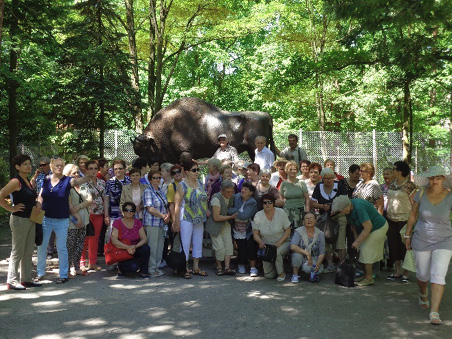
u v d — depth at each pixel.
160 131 12.59
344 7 9.27
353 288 7.06
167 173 8.85
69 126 16.98
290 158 12.09
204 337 4.98
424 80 19.34
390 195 7.70
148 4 21.28
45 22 15.57
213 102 33.03
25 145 19.70
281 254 7.50
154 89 21.12
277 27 25.09
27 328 5.23
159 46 19.94
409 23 8.64
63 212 7.22
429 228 5.71
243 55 32.34
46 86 17.94
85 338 4.94
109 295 6.57
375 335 5.07
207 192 8.70
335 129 27.12
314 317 5.66
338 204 7.21
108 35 15.50
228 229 7.96
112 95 14.88
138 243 7.64
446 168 22.91
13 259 6.82
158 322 5.45
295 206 8.35
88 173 7.82
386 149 22.67
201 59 32.72
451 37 13.21
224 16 20.28
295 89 24.80
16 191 6.72
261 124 12.48
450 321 5.54
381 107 24.17
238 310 5.92
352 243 7.57
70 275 7.65
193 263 8.07
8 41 15.09
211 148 12.48
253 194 8.30
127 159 20.56
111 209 8.31
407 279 7.47
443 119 27.67
